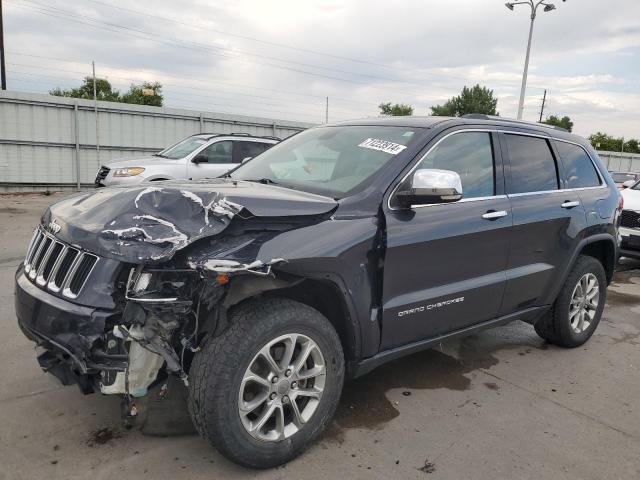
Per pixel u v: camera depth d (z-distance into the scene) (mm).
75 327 2492
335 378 2967
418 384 3953
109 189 3119
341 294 2910
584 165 4875
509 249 3904
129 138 18094
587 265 4699
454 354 4590
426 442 3150
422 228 3277
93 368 2494
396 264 3168
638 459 3074
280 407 2779
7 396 3439
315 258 2742
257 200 2699
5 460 2785
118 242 2498
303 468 2844
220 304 2602
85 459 2830
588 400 3811
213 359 2551
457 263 3535
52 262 2803
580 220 4512
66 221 2820
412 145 3434
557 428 3389
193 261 2479
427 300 3363
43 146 16562
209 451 2957
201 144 11164
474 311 3748
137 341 2508
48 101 16359
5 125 15852
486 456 3029
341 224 2939
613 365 4508
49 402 3381
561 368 4387
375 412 3492
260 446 2707
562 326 4652
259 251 2586
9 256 7387
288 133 21516
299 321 2752
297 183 3500
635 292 7305
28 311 2734
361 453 3006
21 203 13594
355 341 3064
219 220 2559
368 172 3326
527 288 4145
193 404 2596
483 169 3830
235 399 2590
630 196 8914
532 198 4105
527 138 4301
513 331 5289
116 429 3117
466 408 3600
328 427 3277
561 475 2881
